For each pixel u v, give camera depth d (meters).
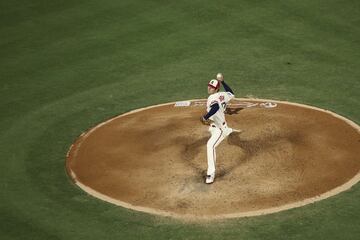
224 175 42.16
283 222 36.03
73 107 57.28
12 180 44.12
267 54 65.69
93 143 49.53
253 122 50.25
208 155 41.59
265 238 34.47
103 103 57.69
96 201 40.25
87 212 38.81
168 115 53.44
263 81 59.72
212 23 74.12
